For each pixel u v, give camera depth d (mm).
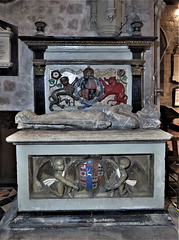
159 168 1945
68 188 1959
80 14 2717
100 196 1966
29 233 1812
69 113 2148
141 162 1997
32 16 2705
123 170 1948
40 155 1916
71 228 1869
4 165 2949
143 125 2188
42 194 1971
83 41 2512
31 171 1951
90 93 2609
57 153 1904
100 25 2566
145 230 1846
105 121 2117
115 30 2572
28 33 2715
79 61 2572
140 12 2736
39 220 1900
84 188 1980
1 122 2877
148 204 1967
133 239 1735
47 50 2557
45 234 1797
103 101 2645
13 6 2688
